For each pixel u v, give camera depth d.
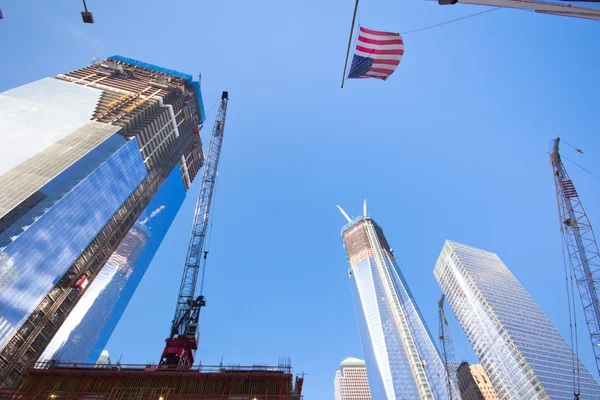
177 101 179.75
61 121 130.12
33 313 90.62
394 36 33.16
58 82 155.00
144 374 54.06
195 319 81.50
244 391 51.62
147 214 189.88
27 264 84.12
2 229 82.00
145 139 147.00
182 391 51.62
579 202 101.81
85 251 110.81
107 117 142.88
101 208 113.25
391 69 34.56
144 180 148.12
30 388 52.06
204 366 55.81
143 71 199.00
